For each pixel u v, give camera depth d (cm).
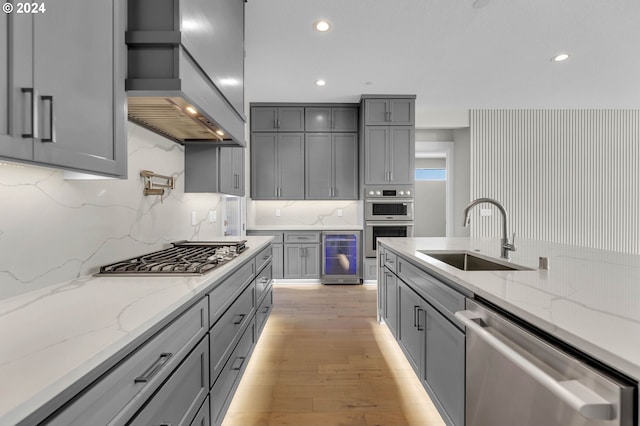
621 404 57
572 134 504
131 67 111
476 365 111
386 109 429
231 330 157
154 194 188
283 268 443
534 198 502
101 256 140
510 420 92
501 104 464
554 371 74
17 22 68
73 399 57
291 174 458
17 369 54
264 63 328
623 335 66
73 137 84
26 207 103
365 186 434
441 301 143
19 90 68
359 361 221
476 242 243
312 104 457
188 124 175
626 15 247
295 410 169
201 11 133
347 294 393
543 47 297
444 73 354
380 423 159
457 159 524
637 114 507
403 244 233
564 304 86
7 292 96
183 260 153
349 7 235
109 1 100
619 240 505
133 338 73
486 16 248
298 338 260
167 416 92
